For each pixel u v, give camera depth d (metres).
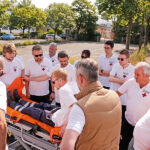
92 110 1.44
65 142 1.28
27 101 3.38
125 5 9.76
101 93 1.59
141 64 2.64
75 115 1.40
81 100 1.50
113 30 43.19
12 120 2.89
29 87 4.17
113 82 3.84
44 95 4.18
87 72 1.57
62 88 2.31
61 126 2.42
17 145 3.27
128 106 2.95
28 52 18.47
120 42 38.41
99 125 1.46
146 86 2.68
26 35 42.88
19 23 34.97
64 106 2.31
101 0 10.52
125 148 3.14
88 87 1.58
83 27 40.78
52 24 38.34
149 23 20.61
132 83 2.85
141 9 10.23
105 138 1.53
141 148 2.06
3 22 22.12
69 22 36.53
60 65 3.88
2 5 19.66
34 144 2.80
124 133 3.10
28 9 32.41
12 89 3.40
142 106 2.74
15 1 20.31
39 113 2.78
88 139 1.47
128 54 3.59
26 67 4.02
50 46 5.20
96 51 21.58
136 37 35.19
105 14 11.21
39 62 3.93
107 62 4.48
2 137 1.39
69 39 38.59
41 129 2.71
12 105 3.14
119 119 1.65
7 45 3.59
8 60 3.70
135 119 2.86
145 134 1.99
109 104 1.55
